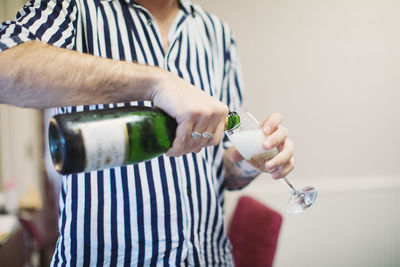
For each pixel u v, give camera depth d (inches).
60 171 18.8
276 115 28.2
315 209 82.6
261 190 77.8
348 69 80.9
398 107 85.0
